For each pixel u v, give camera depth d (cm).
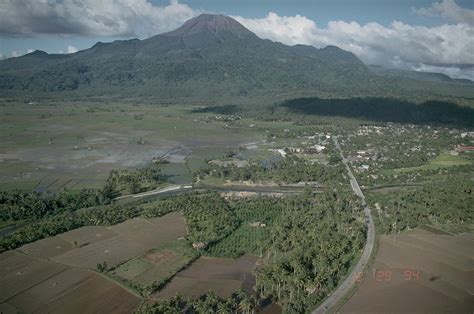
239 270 18875
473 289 17062
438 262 19325
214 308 15412
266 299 16438
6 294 16625
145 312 14725
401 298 16312
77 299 16350
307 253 18838
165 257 19988
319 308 15638
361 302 16025
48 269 18700
